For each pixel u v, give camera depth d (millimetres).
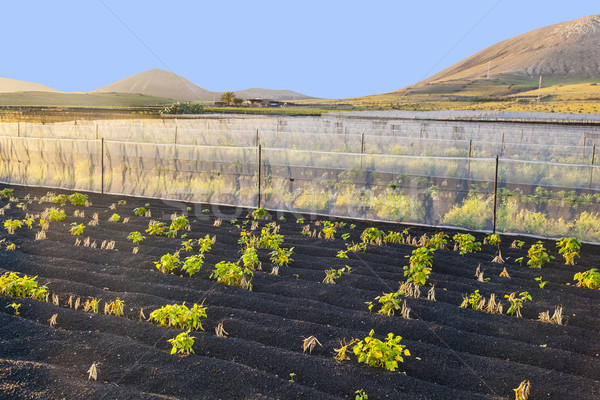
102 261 8055
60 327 5531
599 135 31531
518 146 23656
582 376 4930
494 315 6297
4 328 5297
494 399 4367
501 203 12234
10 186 17031
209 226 10945
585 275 7395
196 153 16234
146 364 4723
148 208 13188
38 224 10453
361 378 4664
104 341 5121
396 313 6348
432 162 17109
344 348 5059
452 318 6184
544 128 42125
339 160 17234
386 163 16891
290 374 4762
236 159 16234
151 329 5492
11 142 18172
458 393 4457
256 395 4305
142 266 7852
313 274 7762
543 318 6230
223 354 5070
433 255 8961
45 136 24797
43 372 4453
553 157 22344
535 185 15500
